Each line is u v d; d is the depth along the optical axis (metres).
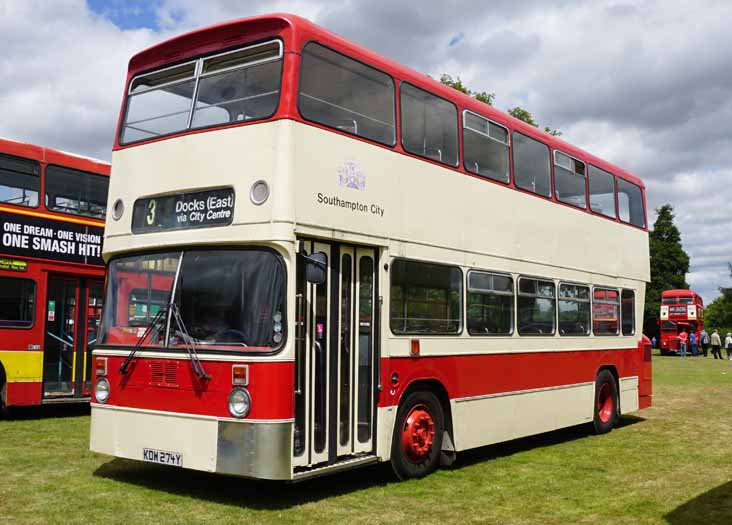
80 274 14.45
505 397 10.94
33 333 13.53
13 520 6.84
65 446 10.74
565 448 11.98
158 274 8.16
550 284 12.34
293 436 7.32
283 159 7.46
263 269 7.46
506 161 11.41
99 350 8.45
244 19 8.05
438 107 9.94
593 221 13.95
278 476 7.13
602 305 14.09
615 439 13.01
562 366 12.52
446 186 9.91
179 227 8.05
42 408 15.94
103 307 8.65
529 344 11.59
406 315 9.05
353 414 8.28
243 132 7.74
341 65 8.33
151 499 7.74
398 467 9.00
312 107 7.84
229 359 7.34
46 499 7.63
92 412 8.41
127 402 8.08
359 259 8.47
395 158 9.02
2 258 13.21
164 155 8.34
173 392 7.70
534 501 8.15
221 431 7.30
